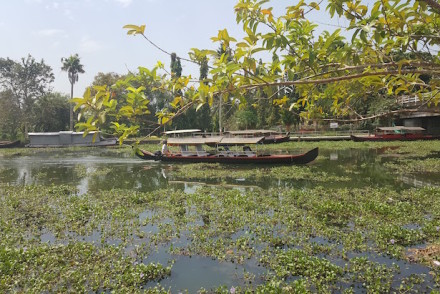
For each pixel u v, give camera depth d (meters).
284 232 8.58
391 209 9.84
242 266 6.85
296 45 2.72
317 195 12.30
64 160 27.23
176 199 12.36
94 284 6.12
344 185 14.51
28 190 14.45
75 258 7.20
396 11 2.60
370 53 3.19
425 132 38.75
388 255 7.13
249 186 15.12
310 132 45.25
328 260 6.84
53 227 9.31
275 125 47.66
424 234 8.02
